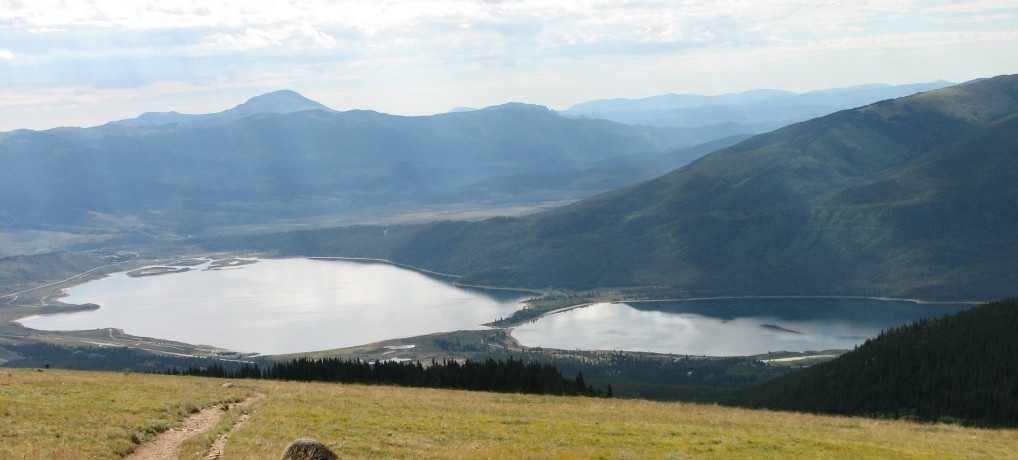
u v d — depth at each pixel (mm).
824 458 55062
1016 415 119875
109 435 50938
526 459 49281
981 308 168750
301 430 56469
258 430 55625
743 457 54188
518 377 123375
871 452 59031
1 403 57812
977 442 68750
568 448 54938
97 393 67688
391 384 123500
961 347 151000
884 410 137875
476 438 57812
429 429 60375
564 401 89562
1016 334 146875
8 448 44094
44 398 62250
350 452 49406
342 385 101500
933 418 126125
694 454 54531
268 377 137125
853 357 169500
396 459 48500
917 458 57812
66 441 48031
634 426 65938
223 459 46344
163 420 58094
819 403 152125
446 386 123000
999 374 133500
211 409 66812
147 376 100375
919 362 151125
